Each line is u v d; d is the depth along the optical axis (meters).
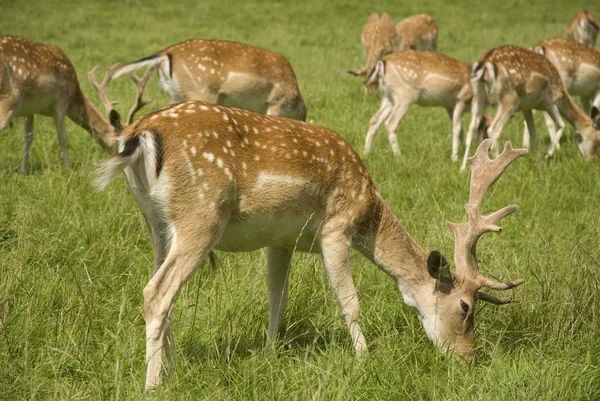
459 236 8.35
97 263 9.77
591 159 17.02
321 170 7.89
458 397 7.10
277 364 7.42
